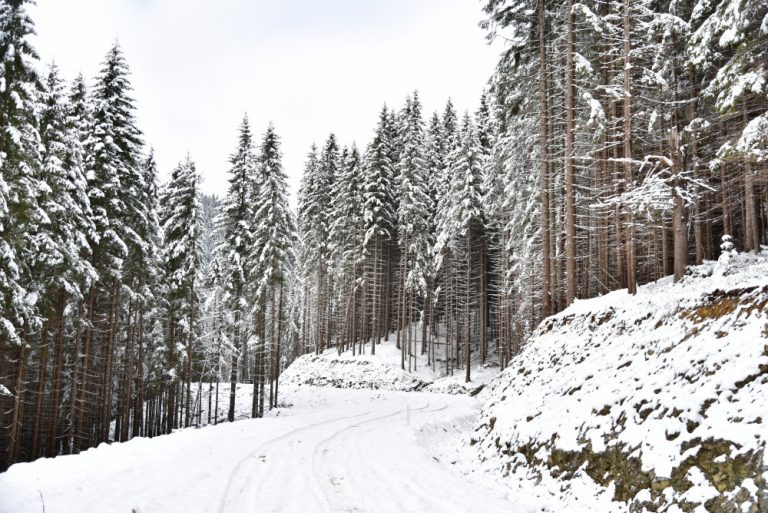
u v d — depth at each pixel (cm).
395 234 4722
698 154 1902
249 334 3030
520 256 2789
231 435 1619
